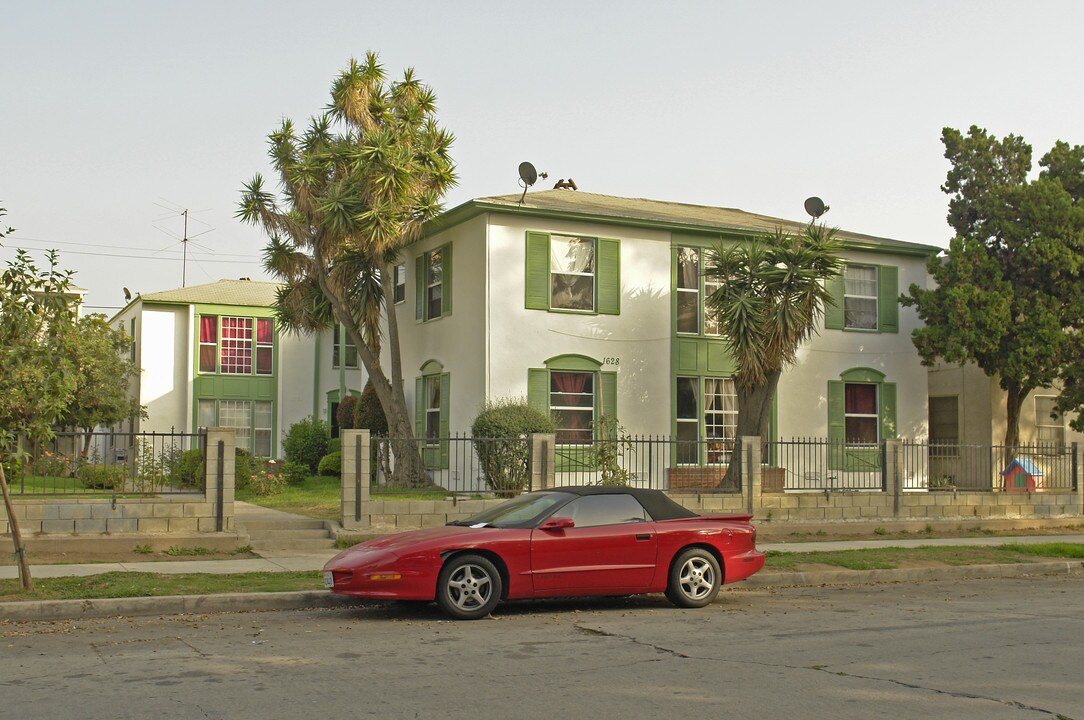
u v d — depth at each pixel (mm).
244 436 36594
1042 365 24453
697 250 25500
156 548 15539
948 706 7160
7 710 6918
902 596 13203
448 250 24938
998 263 25578
